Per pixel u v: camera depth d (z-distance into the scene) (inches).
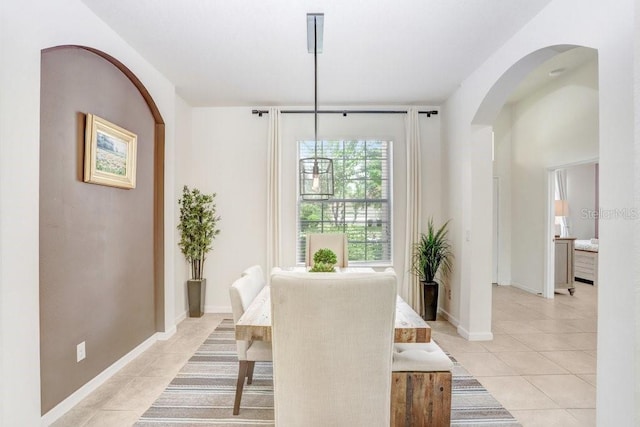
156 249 132.6
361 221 174.6
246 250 171.6
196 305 161.2
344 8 87.9
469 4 86.3
